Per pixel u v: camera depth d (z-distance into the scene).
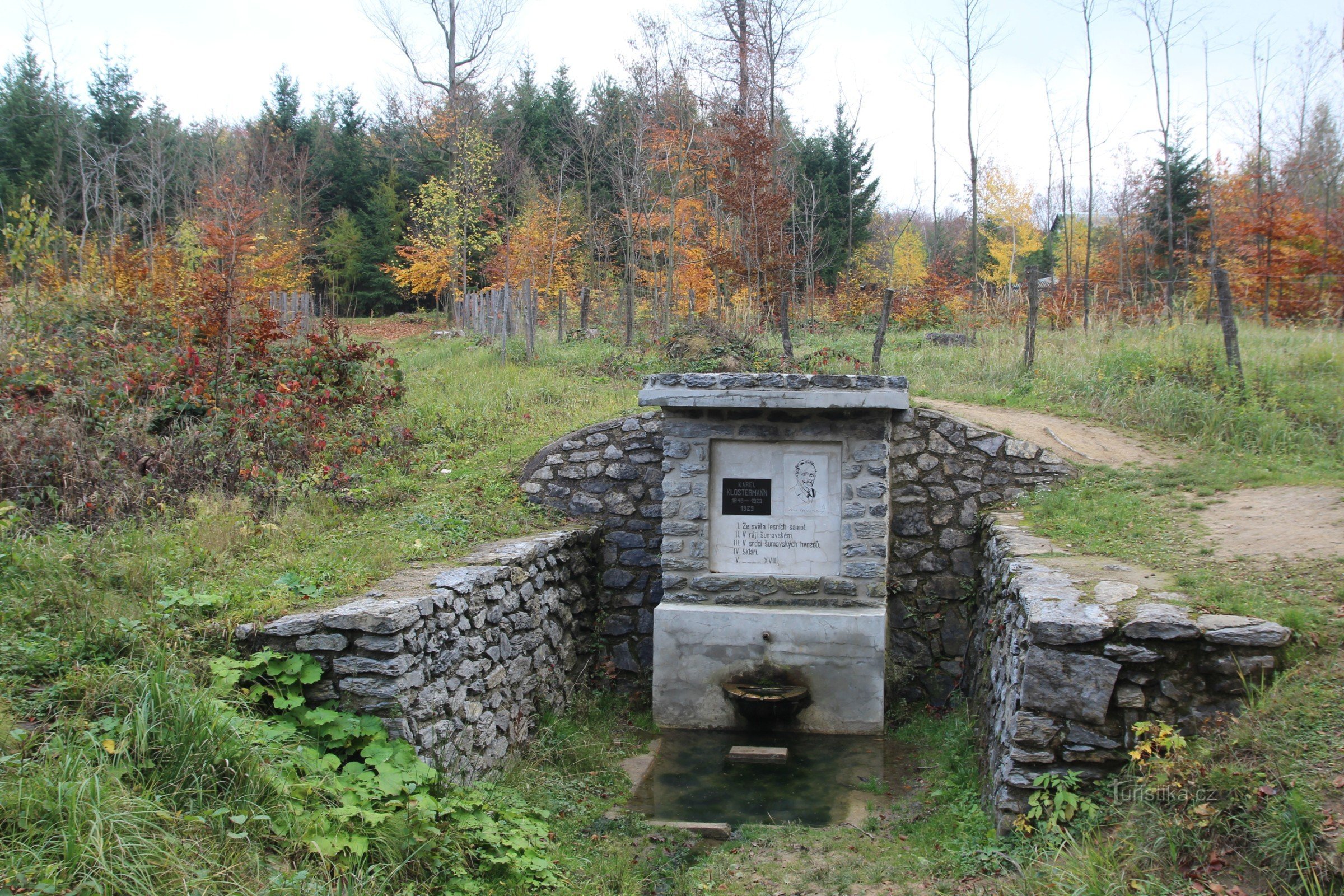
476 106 30.50
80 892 3.39
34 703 4.49
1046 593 5.96
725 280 21.36
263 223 27.09
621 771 7.51
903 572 9.35
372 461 10.23
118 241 18.22
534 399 13.18
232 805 4.20
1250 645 5.17
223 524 7.42
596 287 28.42
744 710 8.34
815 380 8.28
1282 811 4.19
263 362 11.56
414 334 26.47
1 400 9.30
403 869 4.51
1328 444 9.56
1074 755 5.33
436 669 5.95
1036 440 9.91
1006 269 32.88
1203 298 21.61
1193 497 8.33
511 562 7.42
